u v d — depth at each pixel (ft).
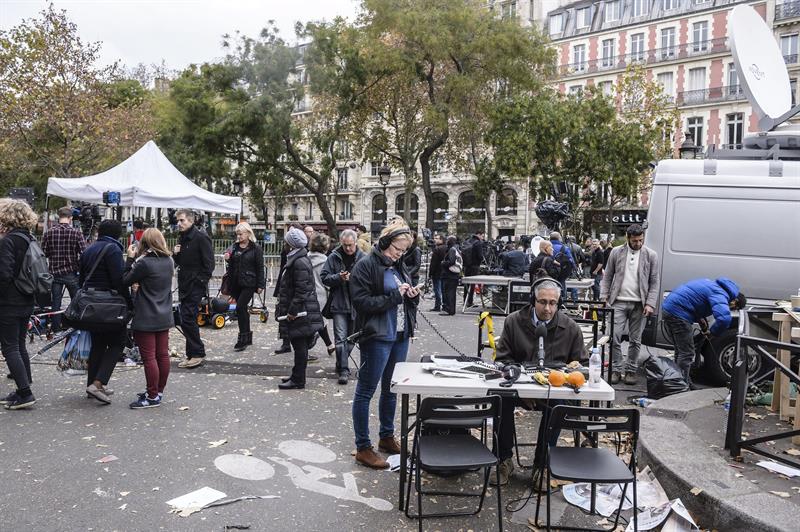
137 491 13.69
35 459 15.38
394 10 79.82
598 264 58.03
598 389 12.91
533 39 85.10
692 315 22.57
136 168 39.68
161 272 19.93
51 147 77.92
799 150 27.58
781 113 30.55
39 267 19.39
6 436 16.99
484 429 15.43
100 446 16.39
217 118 93.35
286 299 23.13
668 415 18.53
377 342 15.14
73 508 12.79
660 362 22.35
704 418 17.92
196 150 97.45
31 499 13.16
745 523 11.40
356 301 14.83
